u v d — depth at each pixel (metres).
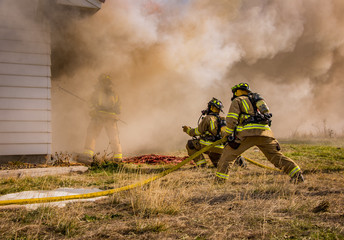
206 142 6.11
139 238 2.41
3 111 6.52
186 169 6.27
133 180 4.95
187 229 2.58
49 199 3.42
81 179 5.11
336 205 3.16
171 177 5.10
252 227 2.60
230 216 2.87
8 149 6.48
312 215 2.87
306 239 2.30
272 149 4.46
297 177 4.36
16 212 3.12
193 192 3.92
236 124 4.48
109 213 3.13
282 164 4.46
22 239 2.40
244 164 6.22
